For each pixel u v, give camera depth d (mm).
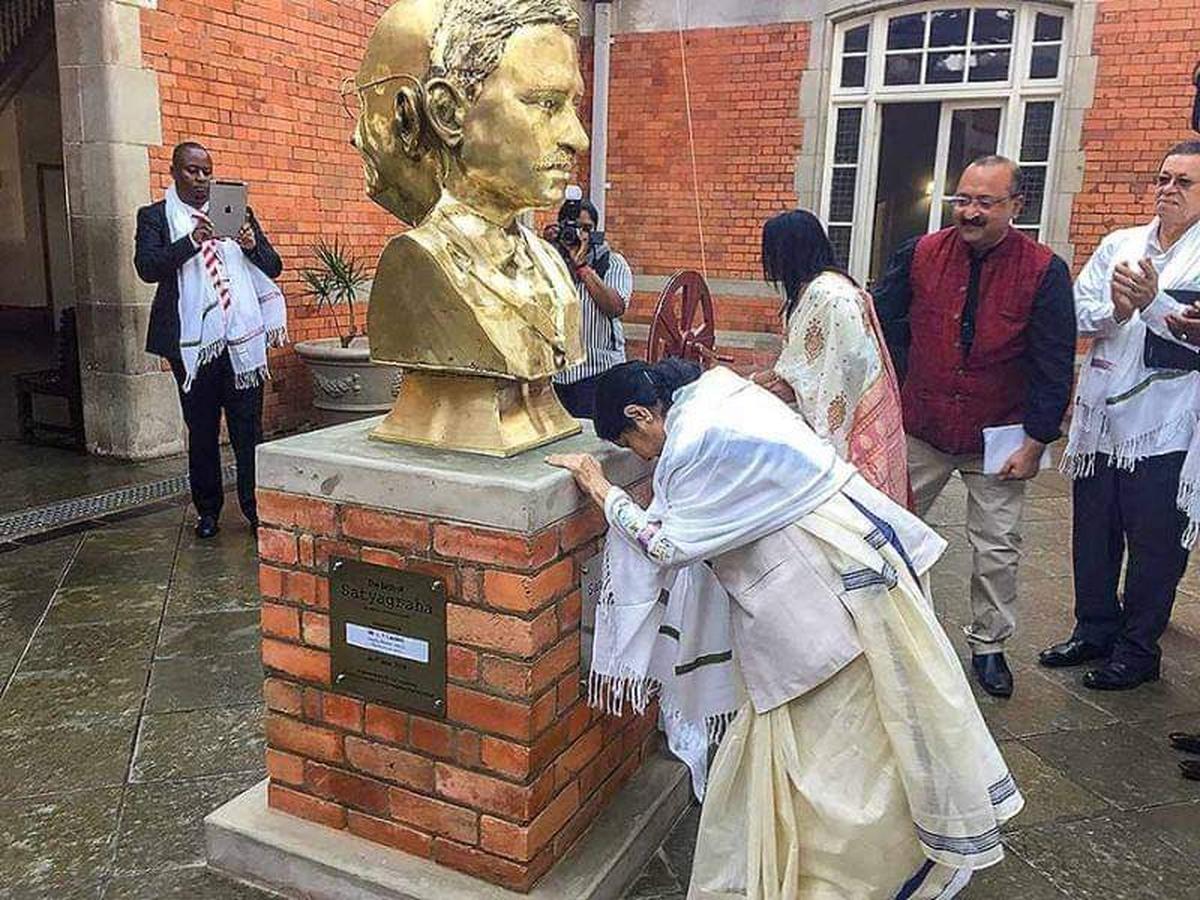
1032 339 3117
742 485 1822
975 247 3127
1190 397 3148
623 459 2205
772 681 1901
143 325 5727
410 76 2023
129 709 3018
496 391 2070
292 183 6547
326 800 2221
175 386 5977
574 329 2238
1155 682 3387
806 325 2848
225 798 2570
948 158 7891
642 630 1952
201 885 2234
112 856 2332
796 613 1854
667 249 8633
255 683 3199
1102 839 2494
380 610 2043
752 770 1969
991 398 3199
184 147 4348
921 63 7723
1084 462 3430
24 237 12781
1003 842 2469
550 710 2016
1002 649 3334
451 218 2039
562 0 2041
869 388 2826
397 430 2164
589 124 8648
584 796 2234
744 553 1895
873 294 3438
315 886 2154
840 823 1881
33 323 12852
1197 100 3568
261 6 6125
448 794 2061
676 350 5332
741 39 8070
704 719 2160
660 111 8430
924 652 1859
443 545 1947
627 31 8398
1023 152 7566
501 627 1922
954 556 4707
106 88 5309
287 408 6703
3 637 3504
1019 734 3014
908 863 1943
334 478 2041
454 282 1995
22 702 3049
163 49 5551
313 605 2129
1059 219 7398
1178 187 3115
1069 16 7184
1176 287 3119
